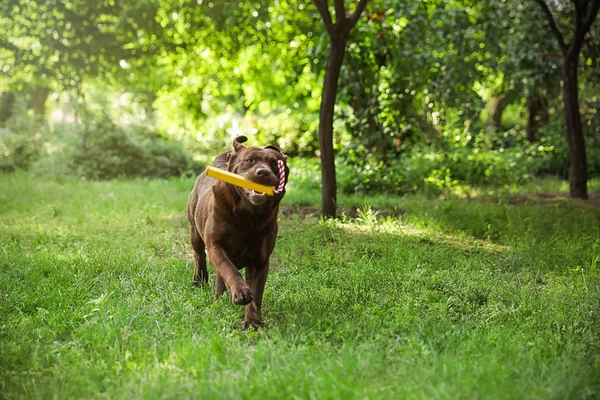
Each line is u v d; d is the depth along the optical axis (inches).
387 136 637.9
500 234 414.6
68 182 737.6
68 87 869.2
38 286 273.4
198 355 189.0
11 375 184.9
